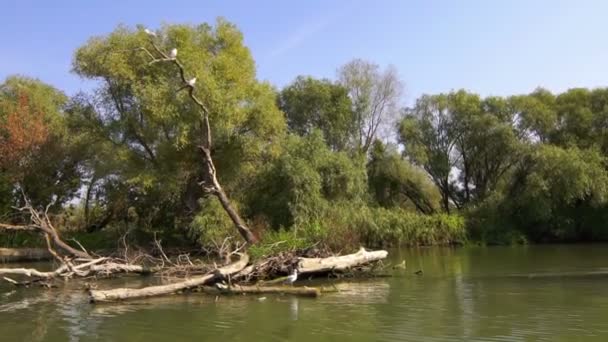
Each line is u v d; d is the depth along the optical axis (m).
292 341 10.01
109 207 36.00
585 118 41.53
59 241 23.44
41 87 38.25
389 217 35.41
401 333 10.38
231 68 30.73
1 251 28.55
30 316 13.00
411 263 23.91
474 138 45.25
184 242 32.19
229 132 29.94
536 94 46.66
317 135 30.34
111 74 29.95
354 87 47.50
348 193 30.02
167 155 30.92
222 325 11.51
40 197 33.59
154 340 10.42
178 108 28.03
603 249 29.94
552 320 11.16
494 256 26.64
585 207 38.84
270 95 32.72
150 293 15.39
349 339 10.03
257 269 17.83
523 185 40.12
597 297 13.65
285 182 28.59
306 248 19.55
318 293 15.02
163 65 28.91
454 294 14.70
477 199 46.44
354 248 22.44
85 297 15.91
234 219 22.19
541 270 19.73
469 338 9.91
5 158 31.39
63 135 33.94
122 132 31.61
